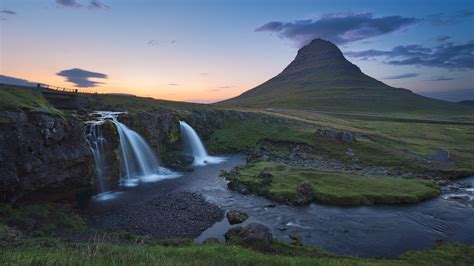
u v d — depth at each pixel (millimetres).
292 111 175250
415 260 29531
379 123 153375
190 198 48531
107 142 54812
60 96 76125
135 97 112562
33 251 19531
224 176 64312
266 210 44375
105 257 16297
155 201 46812
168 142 82438
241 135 104375
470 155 88250
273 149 92125
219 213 42406
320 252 29516
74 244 23828
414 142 104562
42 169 39219
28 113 39500
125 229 36062
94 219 39031
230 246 25453
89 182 47594
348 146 90125
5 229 27547
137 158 66312
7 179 34438
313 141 94500
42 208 37625
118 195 50188
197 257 20453
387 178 60500
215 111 118062
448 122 170750
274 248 29109
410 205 48156
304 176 58406
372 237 36188
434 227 39688
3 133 35312
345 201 47719
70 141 45000
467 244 35094
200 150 92375
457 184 63844
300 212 43844
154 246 26156
